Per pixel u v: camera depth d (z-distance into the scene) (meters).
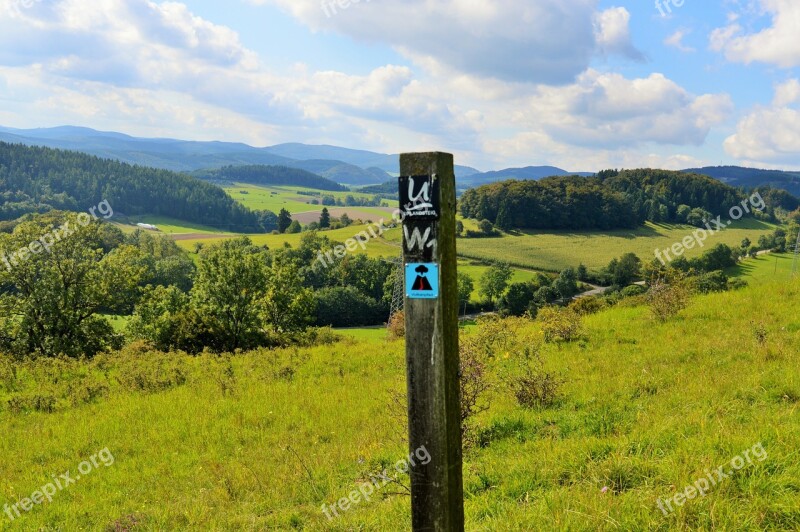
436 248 2.93
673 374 10.47
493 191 128.50
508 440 8.44
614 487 5.47
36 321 35.62
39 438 13.65
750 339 11.91
